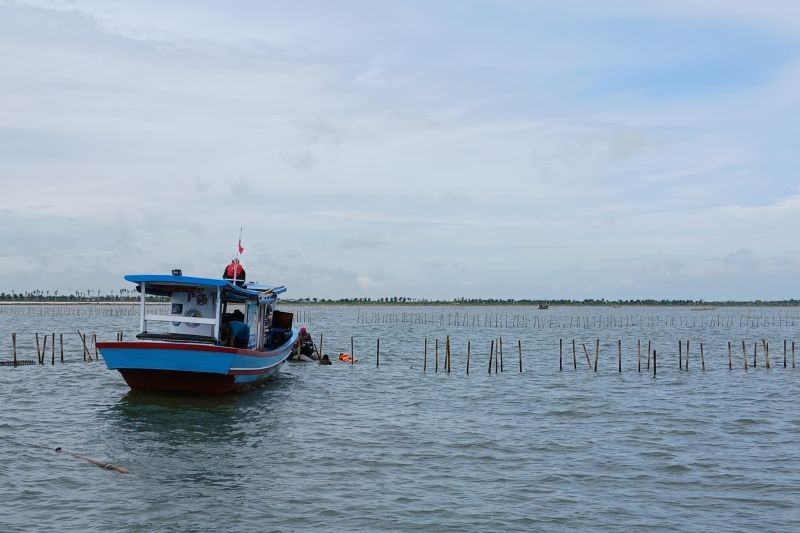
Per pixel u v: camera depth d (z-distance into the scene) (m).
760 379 44.56
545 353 65.31
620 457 23.25
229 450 23.30
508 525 16.89
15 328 92.44
